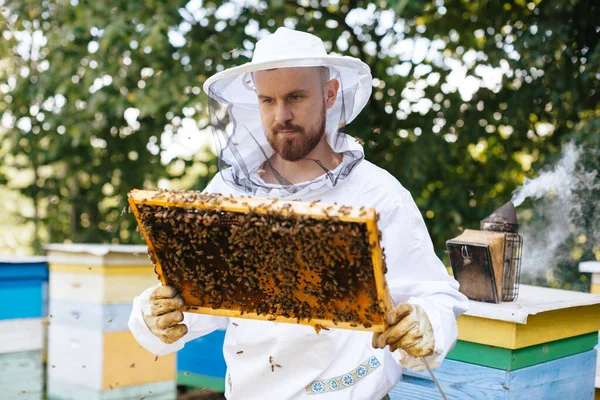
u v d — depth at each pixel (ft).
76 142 21.42
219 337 14.78
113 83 20.35
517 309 7.55
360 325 4.95
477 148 21.77
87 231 25.08
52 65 21.85
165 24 18.85
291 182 6.20
